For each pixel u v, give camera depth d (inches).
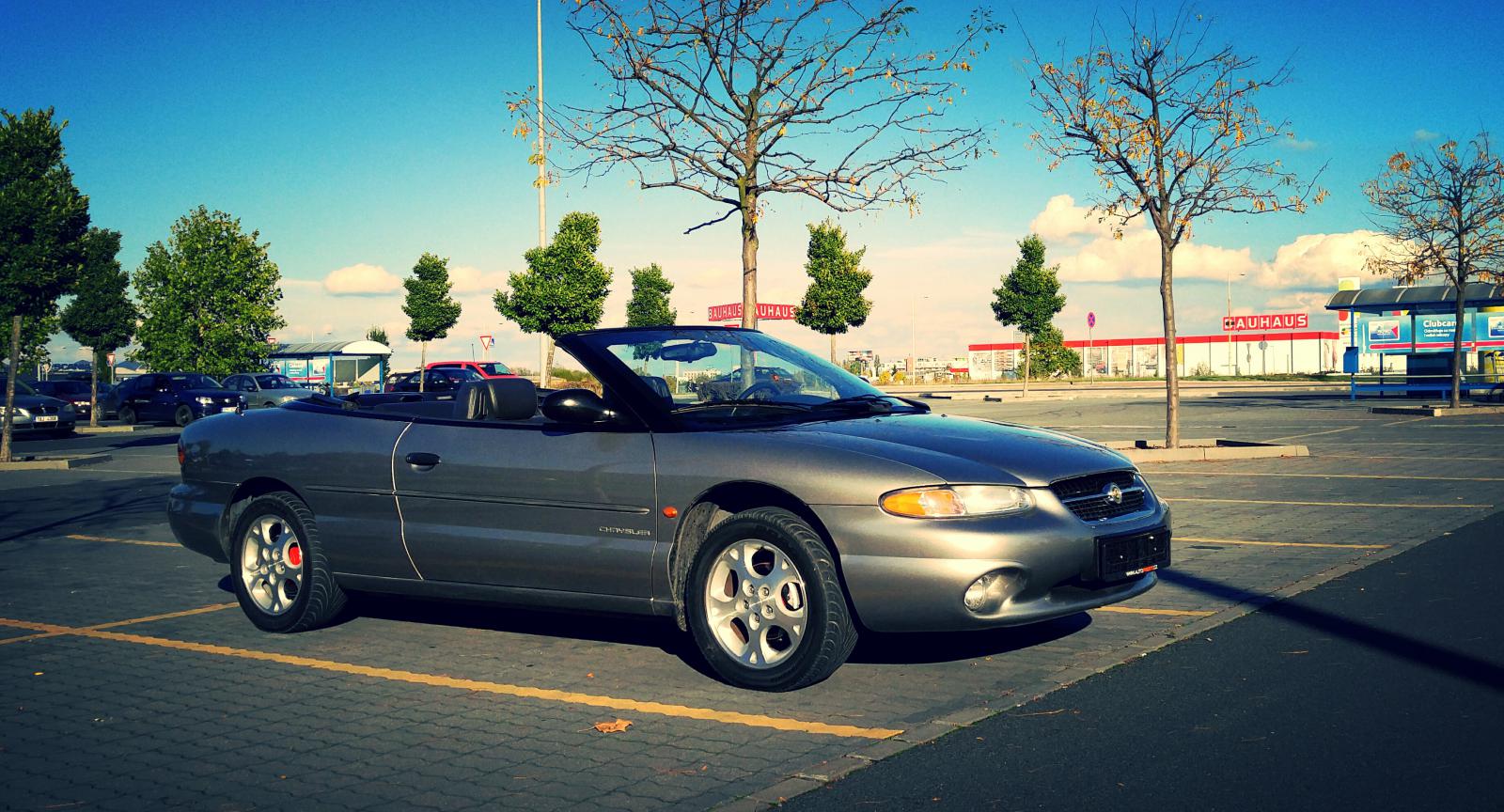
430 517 219.1
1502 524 339.6
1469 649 197.0
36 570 334.0
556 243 1680.6
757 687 186.9
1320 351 2332.7
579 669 205.8
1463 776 137.2
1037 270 1707.7
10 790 147.6
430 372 1485.0
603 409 202.2
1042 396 1483.8
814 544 181.6
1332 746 149.4
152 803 142.6
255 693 194.9
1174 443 599.2
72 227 812.0
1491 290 1226.6
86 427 1220.5
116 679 205.8
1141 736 155.8
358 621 253.8
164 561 349.4
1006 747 152.7
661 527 194.7
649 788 143.5
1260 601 243.6
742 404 211.5
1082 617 236.1
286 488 246.7
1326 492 444.1
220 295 1496.1
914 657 206.5
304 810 138.6
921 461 182.7
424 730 170.9
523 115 467.5
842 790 138.8
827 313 1765.5
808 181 470.6
